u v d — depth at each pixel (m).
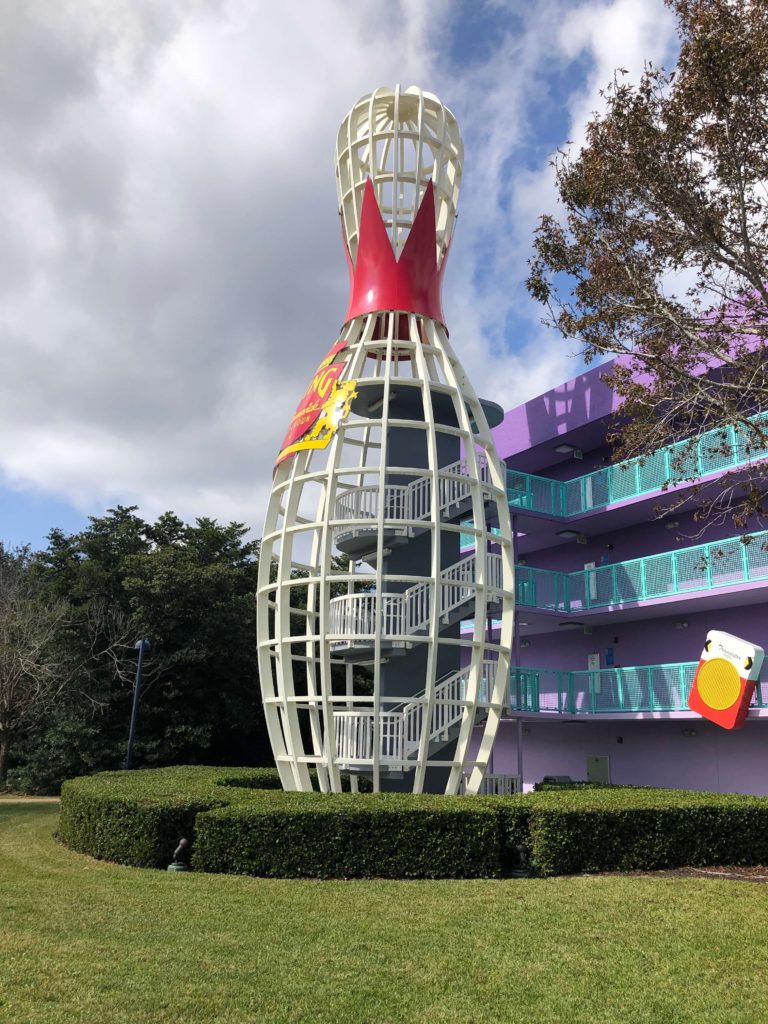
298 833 11.58
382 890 10.37
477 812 11.85
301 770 17.84
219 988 6.53
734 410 13.88
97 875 11.59
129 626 34.56
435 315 20.14
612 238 15.39
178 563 36.62
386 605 18.61
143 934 8.06
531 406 27.77
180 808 12.56
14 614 30.23
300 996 6.41
